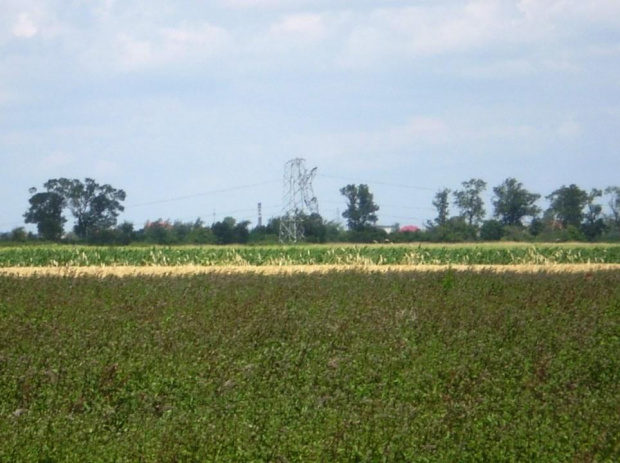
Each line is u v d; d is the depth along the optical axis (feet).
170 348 80.12
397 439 54.08
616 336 89.51
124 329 89.35
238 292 122.72
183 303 109.70
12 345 82.43
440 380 69.31
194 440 53.72
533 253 271.28
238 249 270.87
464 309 103.35
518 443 53.98
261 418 58.34
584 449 53.52
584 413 59.88
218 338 83.61
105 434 57.00
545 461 52.26
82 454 52.75
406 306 107.04
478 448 53.88
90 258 253.65
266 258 258.98
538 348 81.30
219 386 67.26
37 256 254.06
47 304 108.17
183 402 64.18
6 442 53.47
